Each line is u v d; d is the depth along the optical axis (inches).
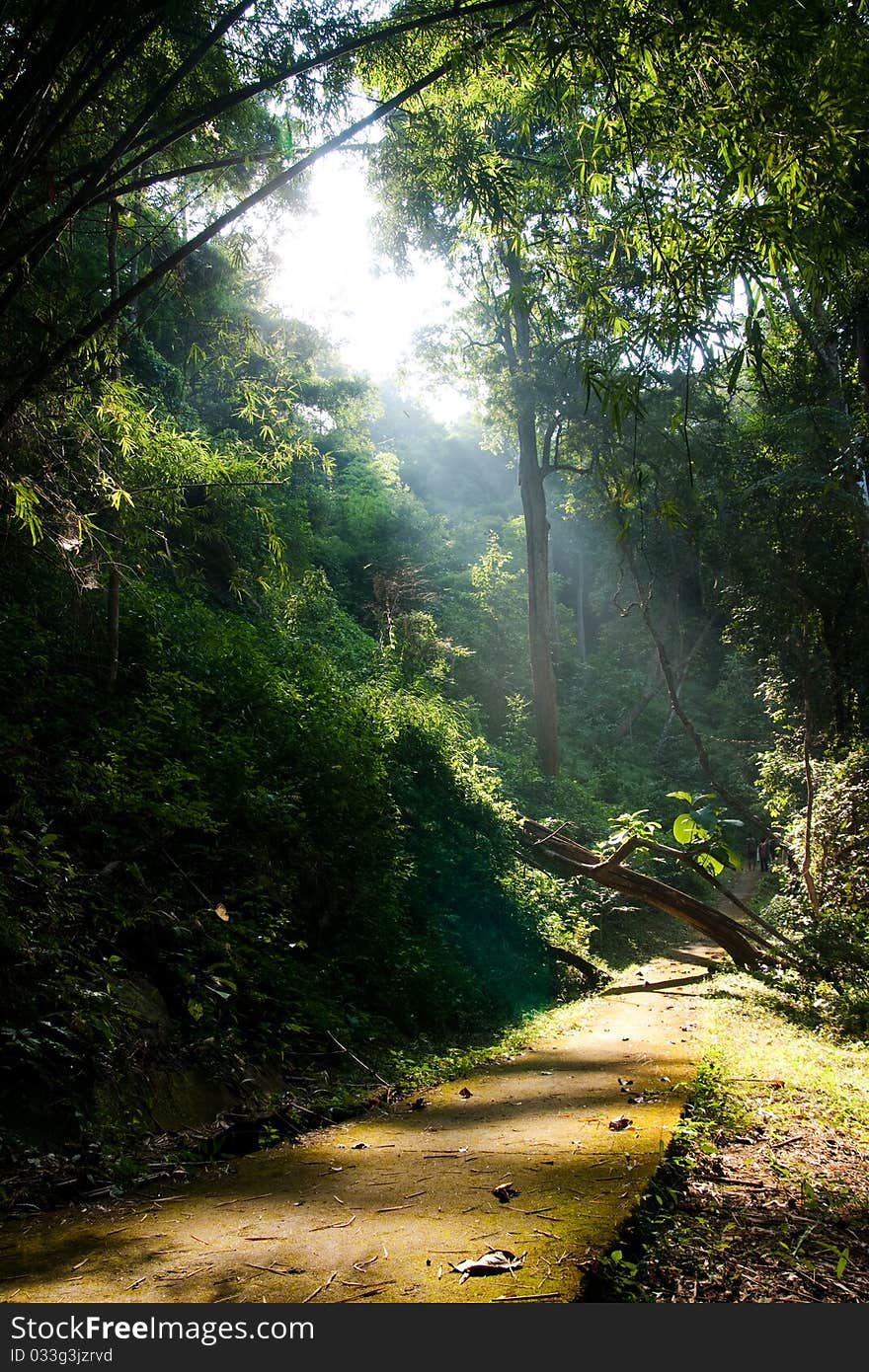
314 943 283.0
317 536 790.5
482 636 946.7
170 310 288.7
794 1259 113.4
